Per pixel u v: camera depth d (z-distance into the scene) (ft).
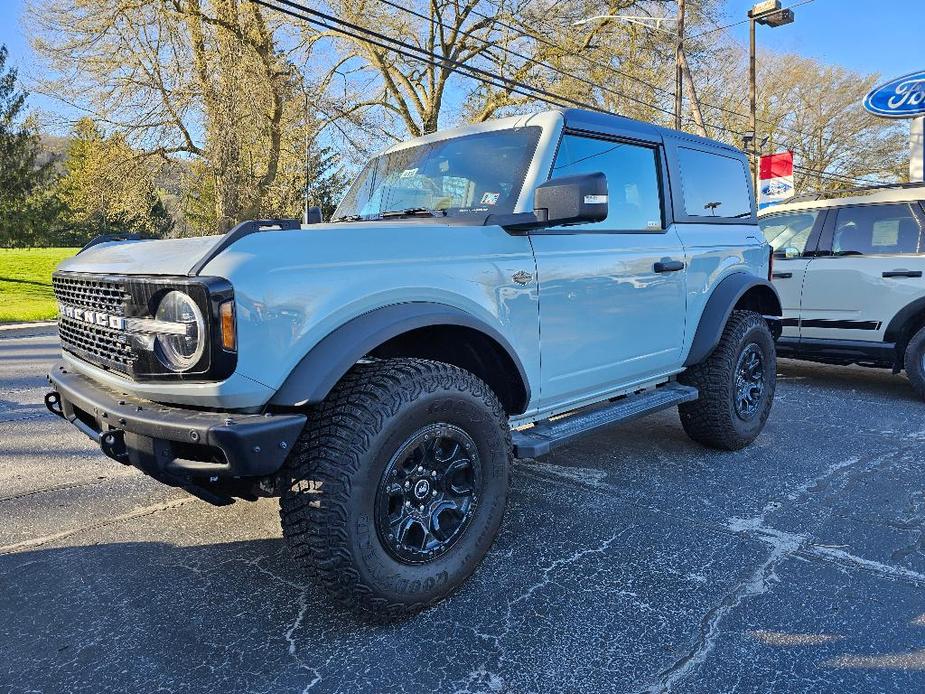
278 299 7.43
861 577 9.59
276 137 65.00
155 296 7.49
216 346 7.05
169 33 58.39
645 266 12.58
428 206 11.78
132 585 9.43
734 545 10.64
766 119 126.52
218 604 8.93
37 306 60.54
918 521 11.59
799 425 18.10
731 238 15.47
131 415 7.65
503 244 9.95
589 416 11.82
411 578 8.30
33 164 94.48
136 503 12.53
